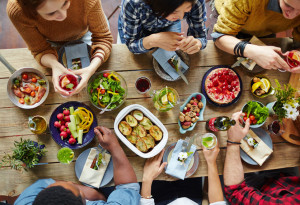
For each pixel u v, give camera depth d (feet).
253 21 4.92
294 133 4.92
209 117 4.92
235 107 4.98
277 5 4.31
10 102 4.55
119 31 5.73
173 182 5.67
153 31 5.02
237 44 4.63
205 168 4.83
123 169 4.46
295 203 4.31
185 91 4.93
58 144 4.49
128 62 4.85
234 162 4.72
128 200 4.18
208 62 5.01
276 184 5.02
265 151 4.80
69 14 4.23
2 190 4.43
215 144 4.69
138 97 4.81
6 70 4.58
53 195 2.98
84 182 4.48
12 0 3.68
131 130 4.55
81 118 4.49
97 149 4.58
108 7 7.58
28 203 3.85
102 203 4.15
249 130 4.92
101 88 4.44
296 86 4.95
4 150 4.48
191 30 4.98
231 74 4.82
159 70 4.78
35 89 4.52
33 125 4.32
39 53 4.39
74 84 4.26
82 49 4.59
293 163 4.96
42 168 4.52
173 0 3.14
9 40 7.15
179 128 4.85
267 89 4.75
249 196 4.58
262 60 4.50
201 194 5.62
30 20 3.85
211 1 7.02
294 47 5.04
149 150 4.64
